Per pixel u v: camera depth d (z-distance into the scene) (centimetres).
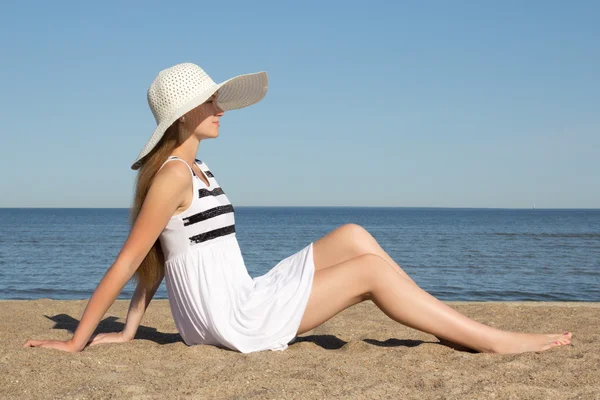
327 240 342
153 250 330
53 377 264
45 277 1836
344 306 321
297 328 318
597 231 6297
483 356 312
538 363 296
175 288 328
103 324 463
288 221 10250
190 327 329
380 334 422
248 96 375
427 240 4388
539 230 6606
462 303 578
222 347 327
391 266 338
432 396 241
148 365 293
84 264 2294
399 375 273
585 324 449
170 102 316
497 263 2405
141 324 470
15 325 448
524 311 520
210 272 319
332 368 281
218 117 335
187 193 315
